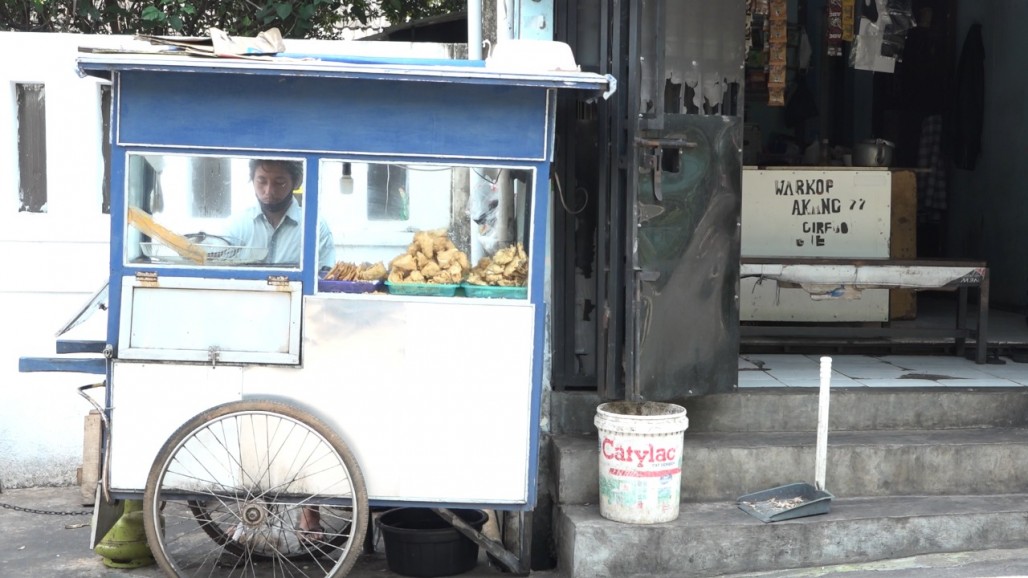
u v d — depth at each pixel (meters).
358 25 8.36
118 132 4.21
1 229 5.86
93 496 5.71
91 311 5.01
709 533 4.62
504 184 4.45
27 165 5.92
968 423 5.43
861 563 4.72
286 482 4.32
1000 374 6.00
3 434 6.01
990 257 8.84
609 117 4.93
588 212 5.18
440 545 4.70
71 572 4.79
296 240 4.33
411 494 4.38
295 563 4.88
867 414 5.37
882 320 7.09
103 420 4.33
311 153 4.28
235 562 4.87
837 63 9.35
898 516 4.75
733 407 5.30
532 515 4.97
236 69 4.08
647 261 4.84
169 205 4.30
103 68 4.07
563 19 5.10
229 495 4.33
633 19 4.64
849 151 7.97
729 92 5.03
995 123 8.77
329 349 4.30
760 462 5.02
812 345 6.84
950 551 4.80
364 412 4.34
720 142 4.98
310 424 4.23
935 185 9.14
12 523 5.47
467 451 4.38
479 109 4.30
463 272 4.42
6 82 5.79
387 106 4.29
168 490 4.33
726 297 5.07
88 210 5.88
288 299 4.30
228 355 4.29
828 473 5.05
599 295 5.02
